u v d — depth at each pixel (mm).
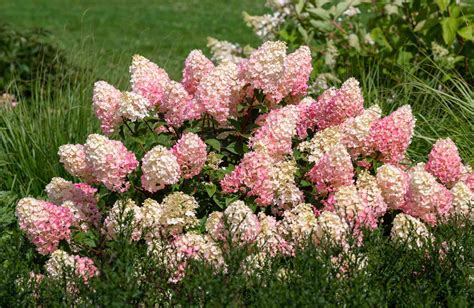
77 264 4609
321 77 7660
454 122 6684
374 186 4895
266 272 4160
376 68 7793
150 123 5391
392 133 5109
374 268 4254
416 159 6422
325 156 4918
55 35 16922
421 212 5023
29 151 6836
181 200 4695
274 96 5246
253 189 4879
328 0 8086
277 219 5227
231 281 4047
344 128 5184
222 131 5281
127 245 4254
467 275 4262
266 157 4879
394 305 4230
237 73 5258
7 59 9477
